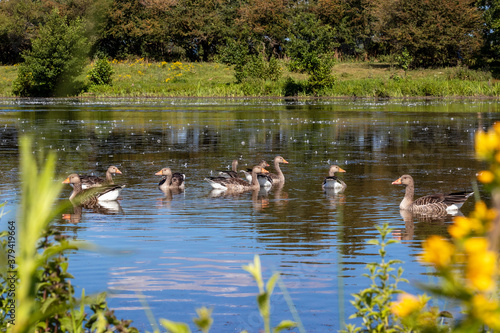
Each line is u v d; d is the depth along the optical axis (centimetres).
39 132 3056
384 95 6166
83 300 402
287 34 8194
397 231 1120
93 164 2031
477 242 160
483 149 173
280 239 1053
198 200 1452
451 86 6134
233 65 7644
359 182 1688
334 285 788
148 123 3566
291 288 778
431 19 7025
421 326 210
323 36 6881
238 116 4062
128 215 1268
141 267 869
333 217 1245
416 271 845
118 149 2434
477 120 3616
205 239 1052
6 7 7481
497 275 165
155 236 1073
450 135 2870
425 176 1770
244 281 810
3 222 1084
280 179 1728
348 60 8088
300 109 4681
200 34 8044
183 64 7644
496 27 6844
